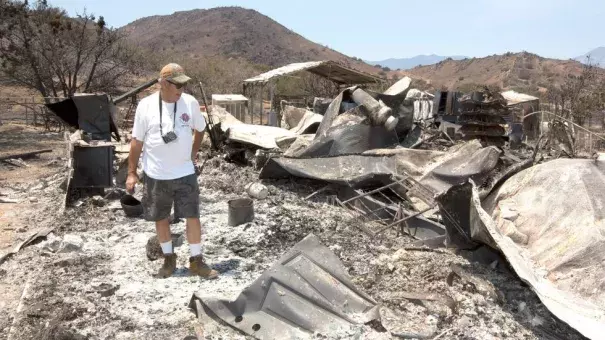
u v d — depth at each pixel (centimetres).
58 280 523
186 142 506
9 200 882
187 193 513
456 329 428
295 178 1009
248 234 677
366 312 436
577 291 449
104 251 616
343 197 909
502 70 11188
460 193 546
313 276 454
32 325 431
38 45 2372
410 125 1255
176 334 417
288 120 1599
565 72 10650
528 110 2061
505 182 607
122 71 2891
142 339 409
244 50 17788
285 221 734
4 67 2355
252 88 2355
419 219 707
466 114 1309
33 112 2469
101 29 2506
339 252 615
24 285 522
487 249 559
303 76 3288
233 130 1220
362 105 1052
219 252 614
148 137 503
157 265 569
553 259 486
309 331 415
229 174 1088
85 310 455
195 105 521
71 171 830
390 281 520
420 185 807
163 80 496
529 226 536
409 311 460
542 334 429
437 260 569
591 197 511
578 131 1362
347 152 1016
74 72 2658
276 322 423
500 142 1320
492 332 425
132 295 488
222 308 438
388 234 714
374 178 868
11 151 1487
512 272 519
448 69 13138
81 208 795
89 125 967
